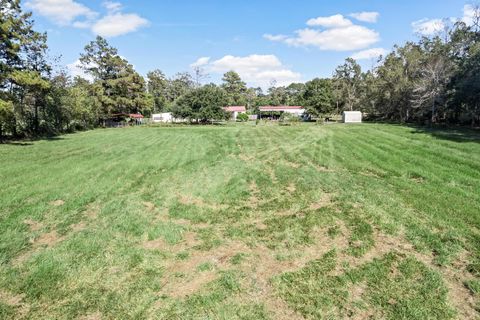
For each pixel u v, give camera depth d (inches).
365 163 497.4
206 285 157.6
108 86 2210.9
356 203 288.8
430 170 423.2
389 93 1964.8
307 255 189.8
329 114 2541.8
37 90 1109.7
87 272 171.3
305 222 244.4
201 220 254.8
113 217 261.3
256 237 217.9
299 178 399.5
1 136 1081.4
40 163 547.2
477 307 137.0
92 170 477.7
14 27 999.0
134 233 226.1
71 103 1508.4
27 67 1131.3
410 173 411.8
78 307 141.7
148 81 3762.3
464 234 212.7
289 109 2903.5
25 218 261.3
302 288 153.5
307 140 877.8
